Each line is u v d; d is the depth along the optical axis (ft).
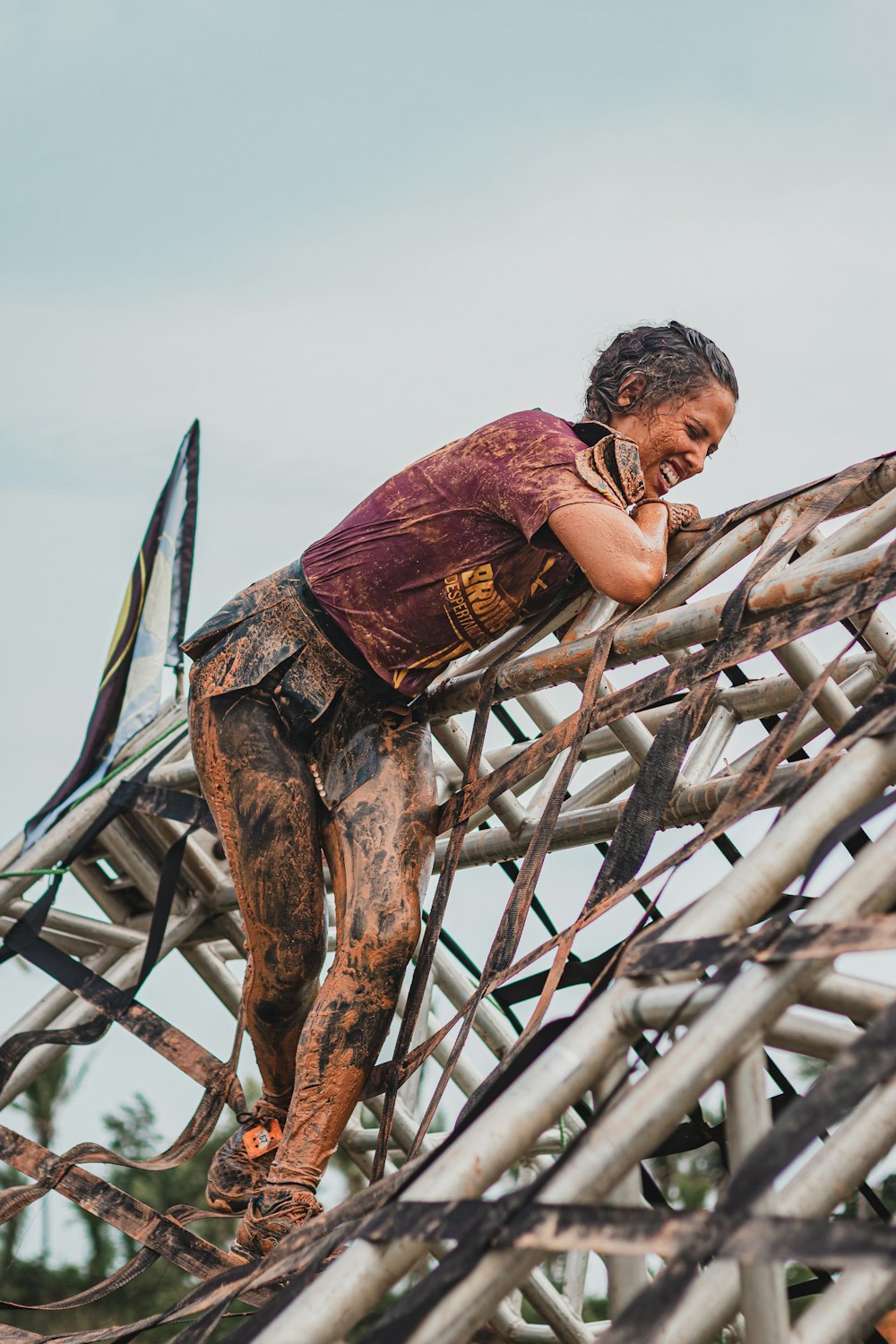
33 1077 17.19
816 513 10.59
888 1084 6.45
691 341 11.81
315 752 11.76
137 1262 12.50
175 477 19.20
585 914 9.03
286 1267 7.99
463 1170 6.48
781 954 6.29
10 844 17.46
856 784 7.06
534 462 10.93
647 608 11.64
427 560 11.24
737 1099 6.33
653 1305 5.55
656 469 11.86
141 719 18.03
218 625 11.91
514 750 14.61
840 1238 5.41
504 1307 15.06
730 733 13.09
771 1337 6.00
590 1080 6.63
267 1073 12.50
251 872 11.54
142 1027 15.06
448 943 16.76
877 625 11.43
